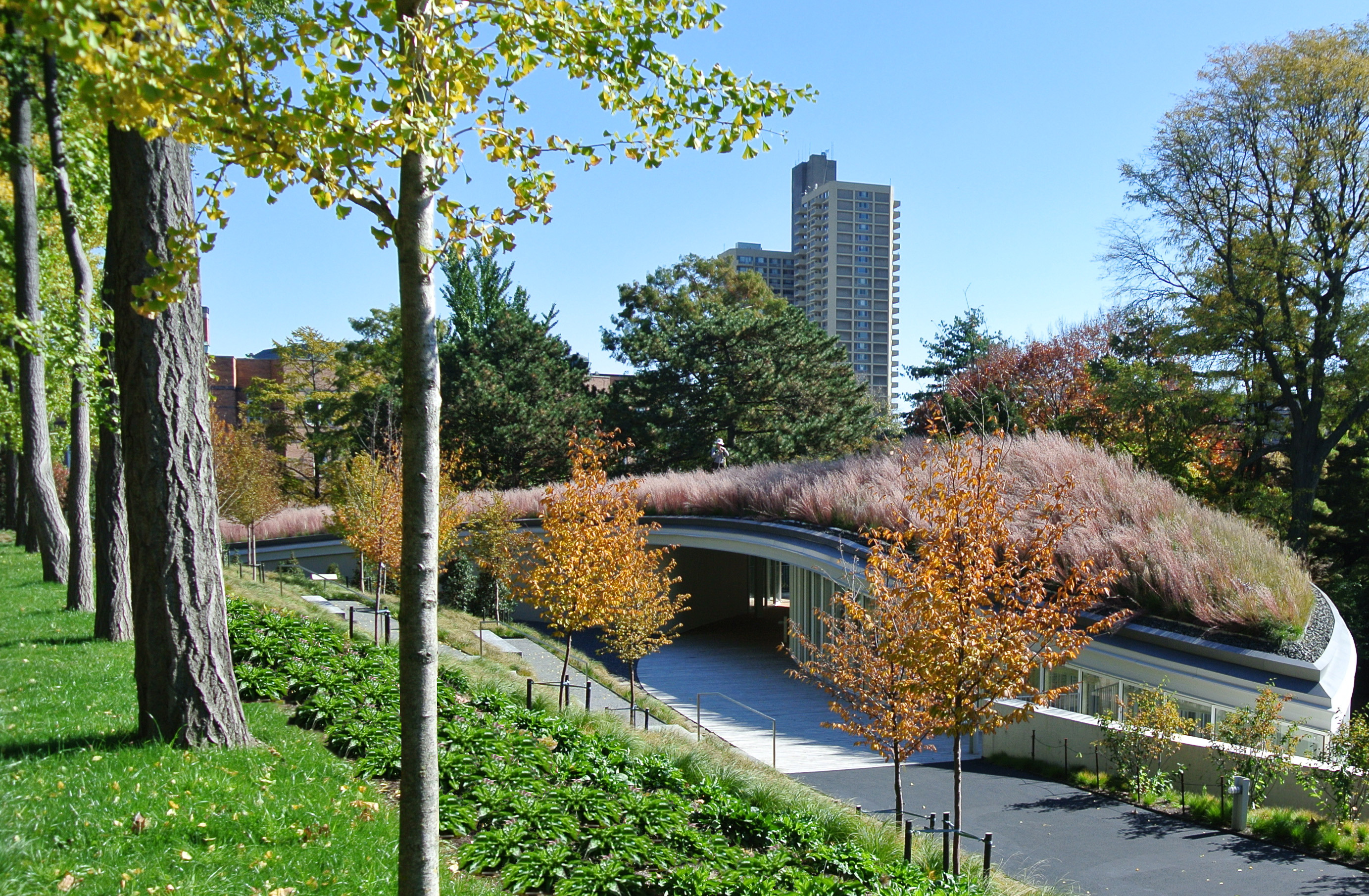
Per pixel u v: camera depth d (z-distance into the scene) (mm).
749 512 27844
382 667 10711
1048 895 8172
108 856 4656
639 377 45812
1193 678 14133
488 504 31016
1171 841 10688
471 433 46281
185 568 6773
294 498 51469
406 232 3592
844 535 21734
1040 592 9922
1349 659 14297
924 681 9727
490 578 29297
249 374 60531
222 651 6957
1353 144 28375
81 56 2666
